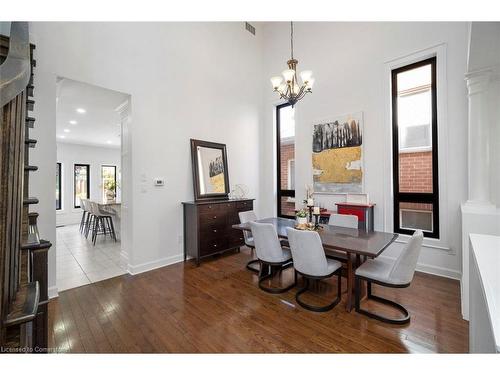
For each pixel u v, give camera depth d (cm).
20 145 126
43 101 260
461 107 297
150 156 352
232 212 420
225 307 243
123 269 351
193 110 408
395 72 358
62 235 603
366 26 380
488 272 102
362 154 380
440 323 211
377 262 246
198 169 405
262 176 541
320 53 438
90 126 572
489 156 259
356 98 390
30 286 120
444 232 309
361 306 240
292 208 510
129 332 203
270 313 231
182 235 390
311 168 448
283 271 341
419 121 339
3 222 98
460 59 297
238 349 181
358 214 355
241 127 495
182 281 308
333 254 281
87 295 270
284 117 524
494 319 71
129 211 339
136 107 338
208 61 434
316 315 227
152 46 356
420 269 328
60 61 272
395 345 183
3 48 130
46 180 262
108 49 312
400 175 356
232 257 406
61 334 201
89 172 845
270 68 528
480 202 243
